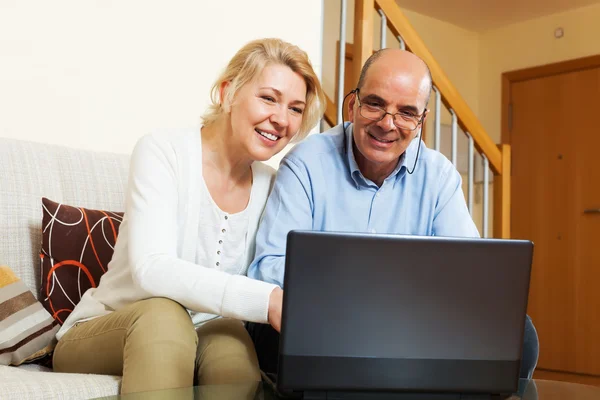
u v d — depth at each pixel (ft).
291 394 3.03
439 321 3.06
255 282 3.92
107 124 7.58
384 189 5.48
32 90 7.07
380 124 5.02
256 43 4.82
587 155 15.89
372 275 2.99
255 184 5.21
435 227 5.57
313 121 5.08
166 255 4.17
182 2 8.20
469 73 17.93
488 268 3.08
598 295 15.43
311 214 5.26
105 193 6.36
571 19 16.24
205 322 4.81
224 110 4.76
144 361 3.53
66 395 3.75
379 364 3.01
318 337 2.97
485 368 3.12
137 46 7.83
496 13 16.67
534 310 16.51
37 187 5.86
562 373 15.74
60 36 7.27
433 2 16.02
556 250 16.28
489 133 17.79
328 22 14.03
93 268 5.64
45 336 5.04
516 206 17.13
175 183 4.61
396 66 5.04
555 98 16.53
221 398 2.97
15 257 5.55
